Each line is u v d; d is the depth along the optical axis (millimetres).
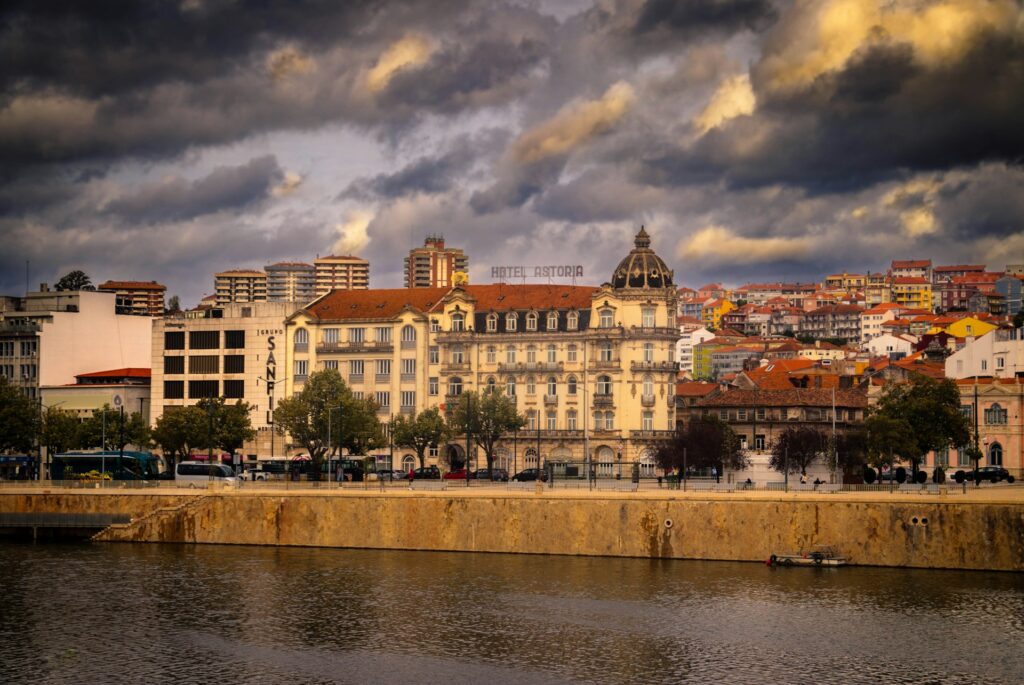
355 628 138750
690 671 122938
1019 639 131750
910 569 163750
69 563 175375
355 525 185250
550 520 177375
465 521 180750
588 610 144625
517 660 126875
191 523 192375
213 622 141750
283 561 175375
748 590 152875
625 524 174375
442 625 139375
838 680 119875
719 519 171000
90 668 125875
